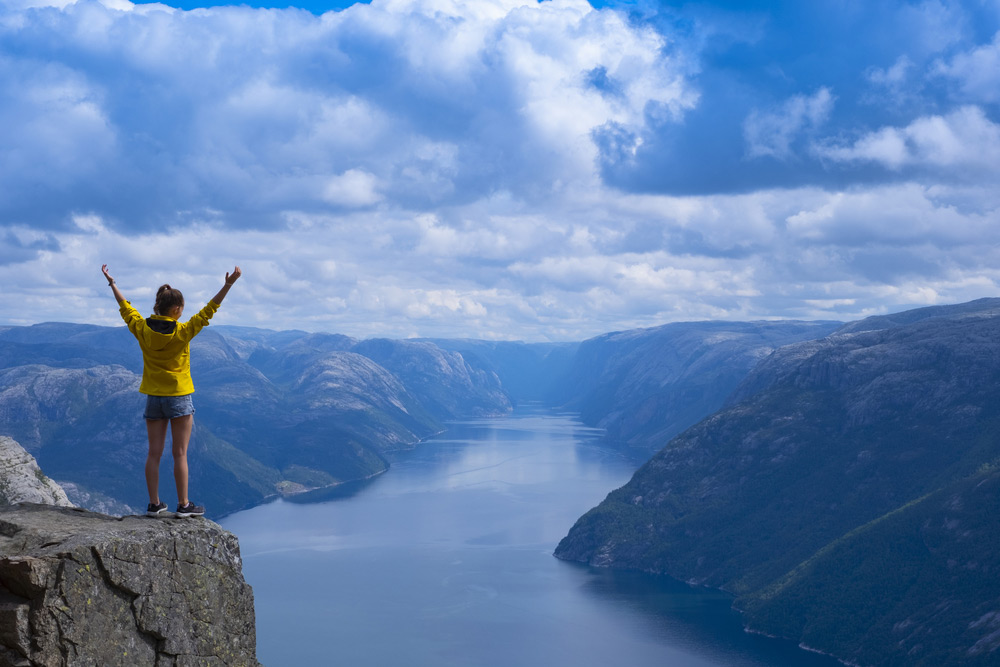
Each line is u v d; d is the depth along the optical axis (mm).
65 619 14914
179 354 18469
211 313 18500
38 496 24625
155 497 18438
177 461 18516
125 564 16016
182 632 16922
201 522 18188
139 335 18109
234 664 18016
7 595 14766
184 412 18438
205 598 17484
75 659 15000
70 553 15164
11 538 16172
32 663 14523
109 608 15734
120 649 15836
